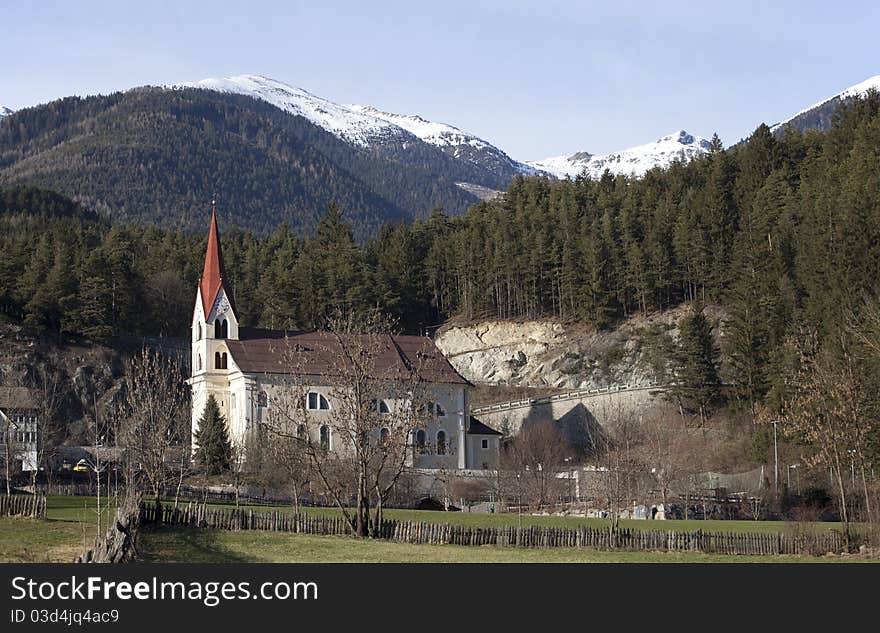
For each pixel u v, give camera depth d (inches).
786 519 5032.0
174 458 5836.6
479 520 4328.3
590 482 5595.5
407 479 5329.7
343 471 4660.4
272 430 4062.5
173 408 5689.0
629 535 3533.5
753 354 7721.5
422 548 3361.2
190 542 3272.6
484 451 7121.1
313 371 6732.3
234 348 6929.1
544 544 3531.0
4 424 6456.7
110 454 6063.0
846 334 6151.6
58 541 3090.6
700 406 7721.5
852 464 4419.3
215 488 5246.1
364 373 3929.6
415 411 4003.4
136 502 3361.2
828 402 4813.0
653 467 5556.1
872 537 3516.2
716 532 3609.7
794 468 5989.2
